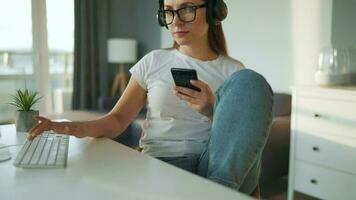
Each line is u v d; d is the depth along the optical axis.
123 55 4.09
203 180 0.69
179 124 1.15
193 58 1.21
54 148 0.91
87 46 4.10
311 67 2.57
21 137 1.17
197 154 1.11
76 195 0.62
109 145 1.01
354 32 2.29
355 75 2.29
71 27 4.07
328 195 2.03
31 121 1.27
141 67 1.25
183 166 1.04
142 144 1.21
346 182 1.93
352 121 1.86
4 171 0.76
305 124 2.11
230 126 0.81
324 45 2.48
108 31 4.35
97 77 4.27
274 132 2.28
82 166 0.80
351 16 2.30
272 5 2.83
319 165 2.05
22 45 3.82
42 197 0.61
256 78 0.82
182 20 1.11
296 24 2.66
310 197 2.33
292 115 2.18
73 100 4.06
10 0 3.70
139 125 2.76
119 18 4.49
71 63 4.14
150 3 4.29
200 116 1.16
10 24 3.73
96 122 1.13
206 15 1.14
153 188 0.65
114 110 1.23
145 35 4.45
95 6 4.14
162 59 1.24
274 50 2.85
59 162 0.79
